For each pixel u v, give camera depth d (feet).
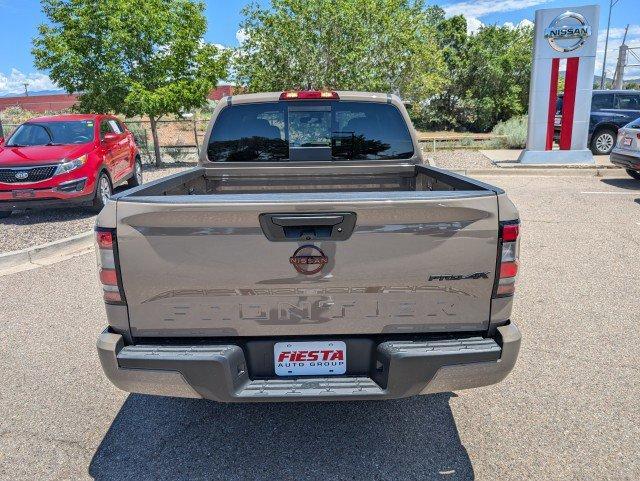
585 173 45.01
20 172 29.71
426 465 9.50
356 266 8.13
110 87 52.85
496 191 8.41
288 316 8.38
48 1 52.19
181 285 8.21
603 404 11.28
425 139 77.20
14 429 10.88
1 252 24.14
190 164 58.80
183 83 54.39
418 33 64.75
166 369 8.21
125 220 8.02
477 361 8.27
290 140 14.48
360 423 10.89
